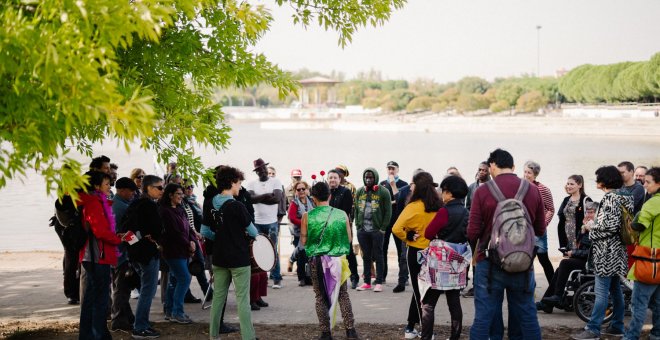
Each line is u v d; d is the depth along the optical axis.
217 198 7.58
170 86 7.34
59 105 4.64
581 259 8.95
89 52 4.46
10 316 9.41
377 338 7.96
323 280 7.60
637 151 59.12
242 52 7.75
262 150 69.62
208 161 53.12
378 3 8.62
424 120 131.75
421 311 7.34
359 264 13.63
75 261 10.06
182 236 8.53
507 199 6.28
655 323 7.60
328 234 7.62
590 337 7.74
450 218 7.07
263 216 11.33
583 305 8.65
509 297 6.47
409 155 59.91
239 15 6.80
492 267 6.34
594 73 124.44
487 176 10.72
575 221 9.21
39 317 9.34
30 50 4.35
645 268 7.22
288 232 18.97
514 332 7.05
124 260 8.44
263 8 6.88
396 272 12.96
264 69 7.96
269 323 8.77
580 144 71.31
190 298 10.24
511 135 97.12
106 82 4.42
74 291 10.14
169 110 7.20
